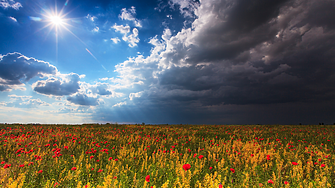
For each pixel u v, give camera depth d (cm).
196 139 1127
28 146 863
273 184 369
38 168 505
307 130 1488
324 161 533
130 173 507
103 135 1348
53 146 895
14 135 1261
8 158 645
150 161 618
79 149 833
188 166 362
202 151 775
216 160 561
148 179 354
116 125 2475
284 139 1102
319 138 1070
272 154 603
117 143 1029
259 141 1034
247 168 476
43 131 1461
